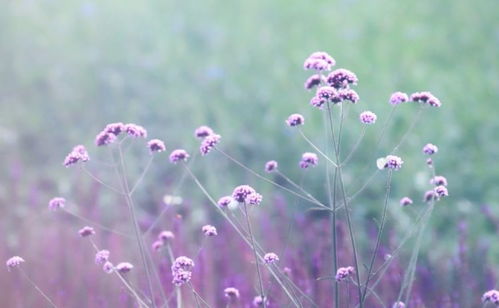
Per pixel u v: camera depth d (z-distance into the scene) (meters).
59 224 7.22
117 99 10.74
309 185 8.48
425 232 7.55
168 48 11.73
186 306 5.18
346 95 4.03
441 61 11.85
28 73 11.12
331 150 9.02
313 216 7.89
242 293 5.40
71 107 10.58
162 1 12.88
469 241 6.63
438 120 9.64
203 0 12.91
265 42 11.90
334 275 4.17
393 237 5.80
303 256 5.45
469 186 8.62
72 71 11.21
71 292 5.71
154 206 8.16
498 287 5.66
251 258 6.16
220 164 9.27
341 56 11.36
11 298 5.66
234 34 12.23
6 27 11.70
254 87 10.84
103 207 7.95
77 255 6.26
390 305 5.00
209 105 10.48
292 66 11.23
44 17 12.16
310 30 12.41
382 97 10.05
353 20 12.65
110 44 11.82
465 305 5.48
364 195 8.38
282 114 10.04
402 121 9.52
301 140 9.52
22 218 7.51
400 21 12.57
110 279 5.84
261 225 6.71
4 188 8.07
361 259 6.30
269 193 8.37
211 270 5.98
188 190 8.68
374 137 9.20
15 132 9.95
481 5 13.03
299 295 4.91
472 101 10.27
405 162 8.63
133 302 5.01
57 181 8.73
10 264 4.52
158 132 9.86
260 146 9.63
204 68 11.39
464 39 12.26
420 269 5.66
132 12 12.48
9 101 10.66
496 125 9.70
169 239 4.98
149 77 11.23
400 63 11.20
